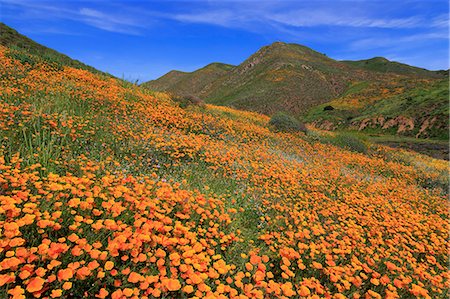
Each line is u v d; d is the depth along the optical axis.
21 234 2.94
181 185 5.75
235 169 7.91
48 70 16.12
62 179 4.16
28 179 4.05
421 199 9.61
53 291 2.45
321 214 6.19
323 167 10.83
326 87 104.12
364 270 4.08
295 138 17.22
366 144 21.59
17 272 2.68
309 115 79.12
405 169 15.34
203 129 12.65
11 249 2.89
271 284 3.19
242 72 143.62
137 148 7.32
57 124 7.07
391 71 148.50
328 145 17.81
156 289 2.81
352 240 4.95
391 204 8.16
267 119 24.23
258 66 135.25
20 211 3.36
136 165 6.38
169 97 19.78
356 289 3.90
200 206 4.80
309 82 106.88
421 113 51.69
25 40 25.33
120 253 3.33
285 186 7.24
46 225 3.06
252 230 4.98
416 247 5.57
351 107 75.94
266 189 6.55
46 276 2.81
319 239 4.84
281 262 4.14
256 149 11.08
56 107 8.27
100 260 3.07
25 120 6.58
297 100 93.06
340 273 3.85
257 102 92.75
